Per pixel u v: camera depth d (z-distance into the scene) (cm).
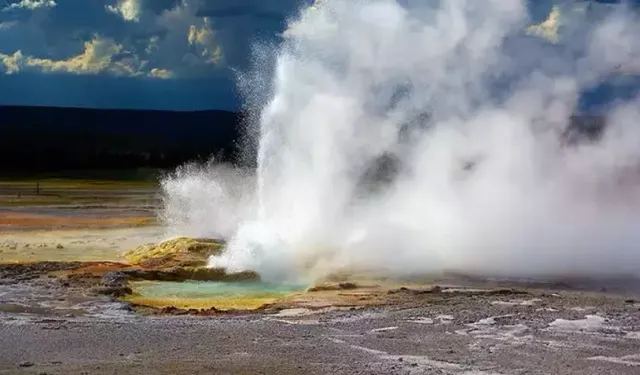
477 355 1245
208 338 1341
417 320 1520
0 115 12638
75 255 2595
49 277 2036
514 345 1319
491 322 1502
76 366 1139
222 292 1934
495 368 1167
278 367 1151
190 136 12000
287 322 1501
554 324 1486
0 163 9806
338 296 1803
